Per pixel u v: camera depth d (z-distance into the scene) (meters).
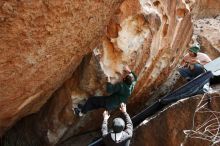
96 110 5.82
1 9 3.08
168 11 5.65
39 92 4.71
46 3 3.34
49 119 5.86
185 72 6.23
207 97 5.14
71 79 5.40
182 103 5.22
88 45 4.56
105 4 4.03
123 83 5.30
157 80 6.31
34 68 3.98
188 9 6.12
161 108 5.78
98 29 4.37
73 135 6.25
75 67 5.00
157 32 5.56
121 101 5.36
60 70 4.49
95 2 3.85
